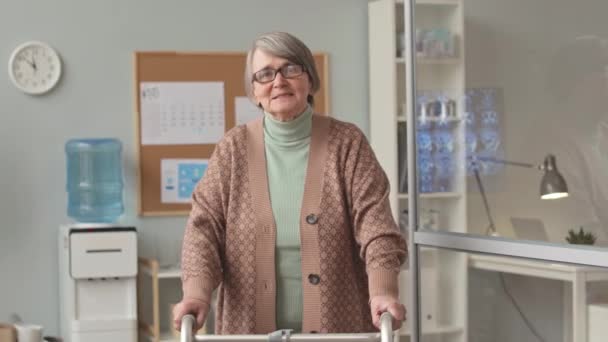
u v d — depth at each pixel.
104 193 5.59
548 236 3.10
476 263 3.44
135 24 5.79
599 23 2.87
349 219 2.71
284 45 2.64
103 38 5.73
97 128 5.73
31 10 5.62
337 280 2.67
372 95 5.96
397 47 5.80
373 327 2.78
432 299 3.66
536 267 3.15
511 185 3.29
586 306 2.93
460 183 3.57
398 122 5.76
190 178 5.85
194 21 5.88
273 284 2.66
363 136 2.76
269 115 2.71
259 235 2.67
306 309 2.65
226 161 2.73
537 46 3.16
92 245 5.12
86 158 5.56
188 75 5.84
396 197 5.66
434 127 3.72
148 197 5.80
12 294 5.59
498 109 3.38
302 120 2.69
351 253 2.71
